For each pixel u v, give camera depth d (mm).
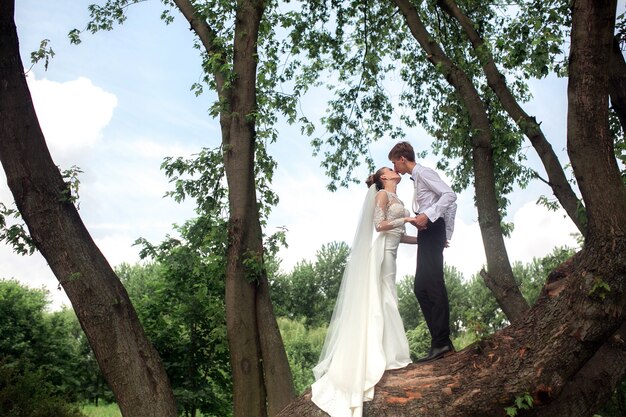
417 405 5297
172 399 8258
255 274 8938
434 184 5934
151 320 14039
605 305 4879
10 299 24047
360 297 5793
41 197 8125
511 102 10125
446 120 14031
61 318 25594
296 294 45688
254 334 8883
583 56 4953
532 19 8547
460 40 12711
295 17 11812
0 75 8133
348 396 5449
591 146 4949
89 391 24422
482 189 10227
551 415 5402
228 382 14586
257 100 10078
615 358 5629
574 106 5000
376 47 14656
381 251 5945
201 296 11492
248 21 9812
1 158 8195
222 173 10766
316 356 31656
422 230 6004
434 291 5859
